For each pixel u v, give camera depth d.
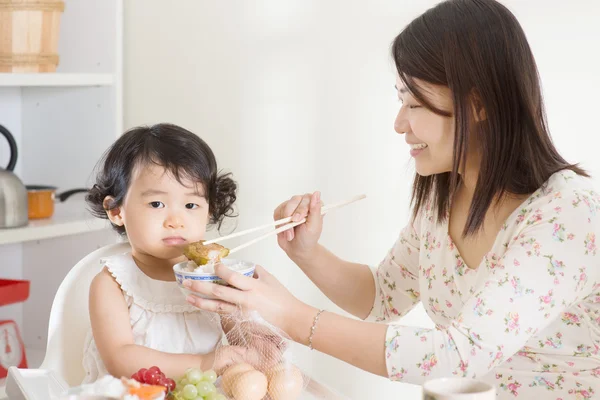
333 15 2.09
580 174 1.31
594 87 1.82
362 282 1.61
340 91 2.11
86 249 2.36
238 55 2.23
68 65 2.36
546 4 1.85
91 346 1.35
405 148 2.04
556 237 1.18
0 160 2.42
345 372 2.16
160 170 1.32
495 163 1.23
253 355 1.20
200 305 1.19
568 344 1.30
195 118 2.31
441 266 1.41
